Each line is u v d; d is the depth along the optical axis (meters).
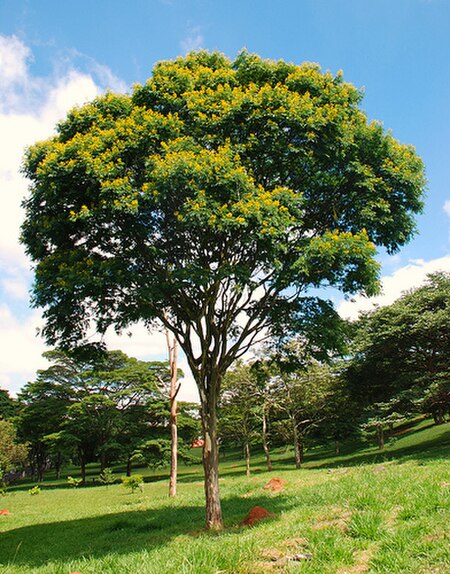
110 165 8.40
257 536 7.17
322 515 7.84
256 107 9.09
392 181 10.09
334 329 10.36
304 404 31.22
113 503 21.08
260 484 17.55
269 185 10.09
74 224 9.23
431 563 4.61
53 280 8.90
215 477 10.03
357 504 7.91
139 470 51.12
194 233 9.75
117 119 9.41
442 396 22.16
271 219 8.01
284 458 42.28
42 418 42.94
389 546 5.25
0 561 8.68
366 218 10.00
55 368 42.88
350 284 10.09
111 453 41.78
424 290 24.83
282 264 9.94
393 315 23.58
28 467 55.06
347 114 10.04
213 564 5.53
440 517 5.98
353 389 27.34
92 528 12.03
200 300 10.82
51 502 23.97
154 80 9.78
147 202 8.70
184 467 50.53
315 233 10.67
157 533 9.97
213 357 10.68
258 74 10.31
